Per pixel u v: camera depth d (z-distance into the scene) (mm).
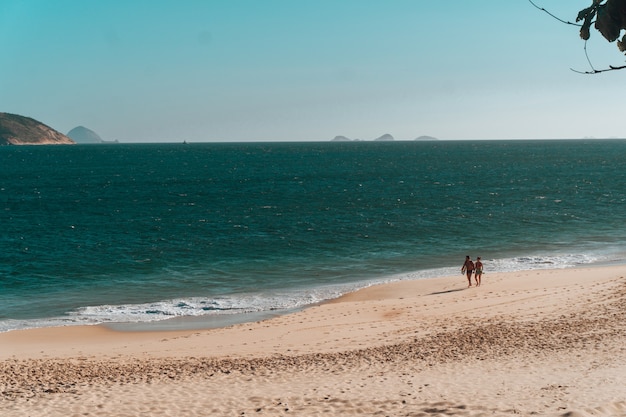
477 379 15273
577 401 12281
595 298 26656
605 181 112062
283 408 13492
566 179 118438
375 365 17969
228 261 44281
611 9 3420
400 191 98250
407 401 13383
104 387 16422
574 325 21859
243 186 112500
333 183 116688
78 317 30047
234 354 21391
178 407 13953
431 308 27578
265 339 23812
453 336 21688
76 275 40438
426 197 87875
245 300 32781
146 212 75625
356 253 46469
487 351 18875
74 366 19750
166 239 54625
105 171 160750
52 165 190000
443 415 11930
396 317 26344
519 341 19969
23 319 29812
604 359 16500
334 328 24953
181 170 163500
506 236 52906
